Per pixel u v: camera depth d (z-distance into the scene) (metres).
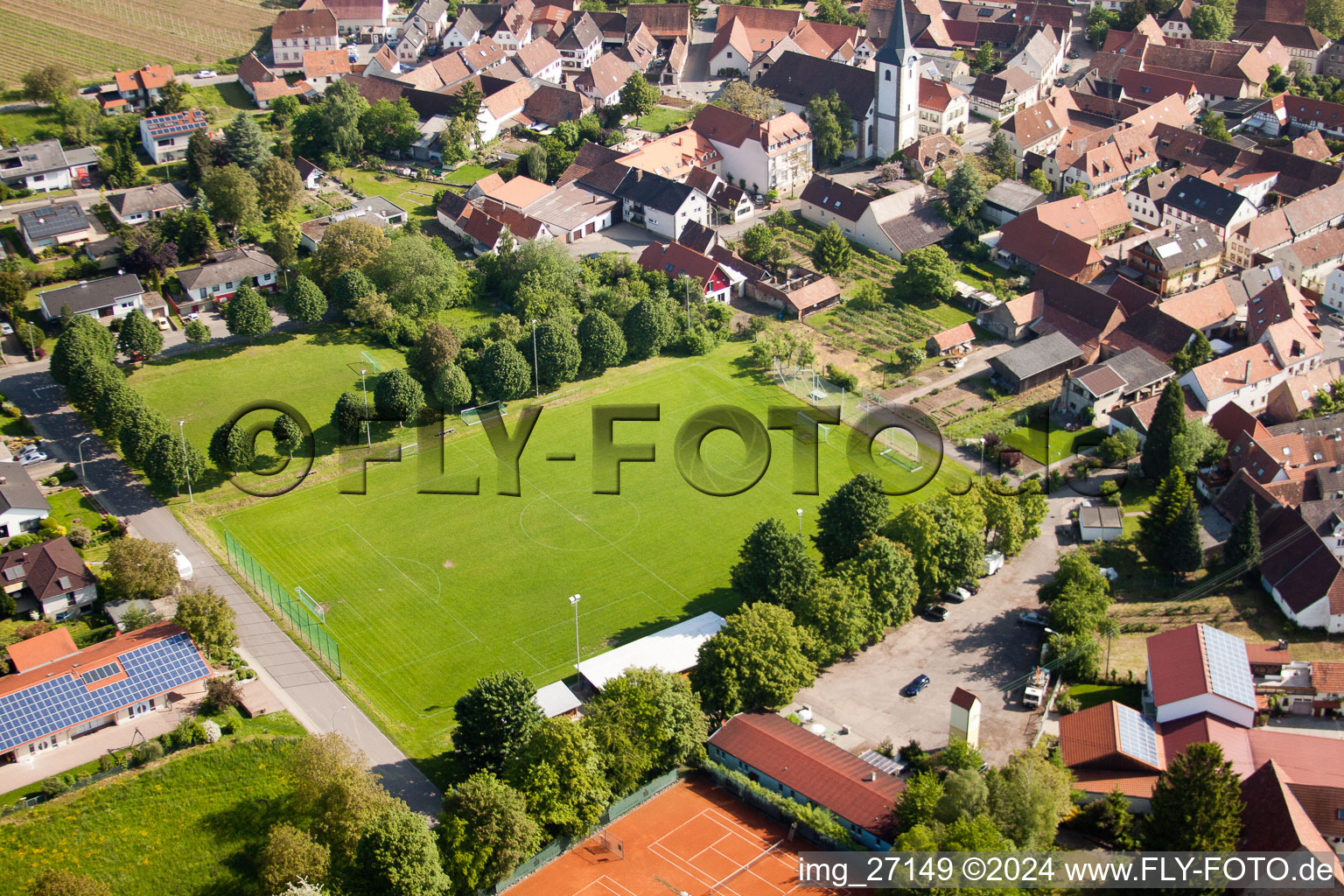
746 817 147.12
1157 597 186.12
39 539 188.38
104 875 137.62
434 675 167.88
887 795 143.38
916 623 180.50
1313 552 179.75
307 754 140.62
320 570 188.75
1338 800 142.12
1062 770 144.50
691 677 162.62
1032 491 198.00
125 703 155.75
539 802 140.38
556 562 190.75
